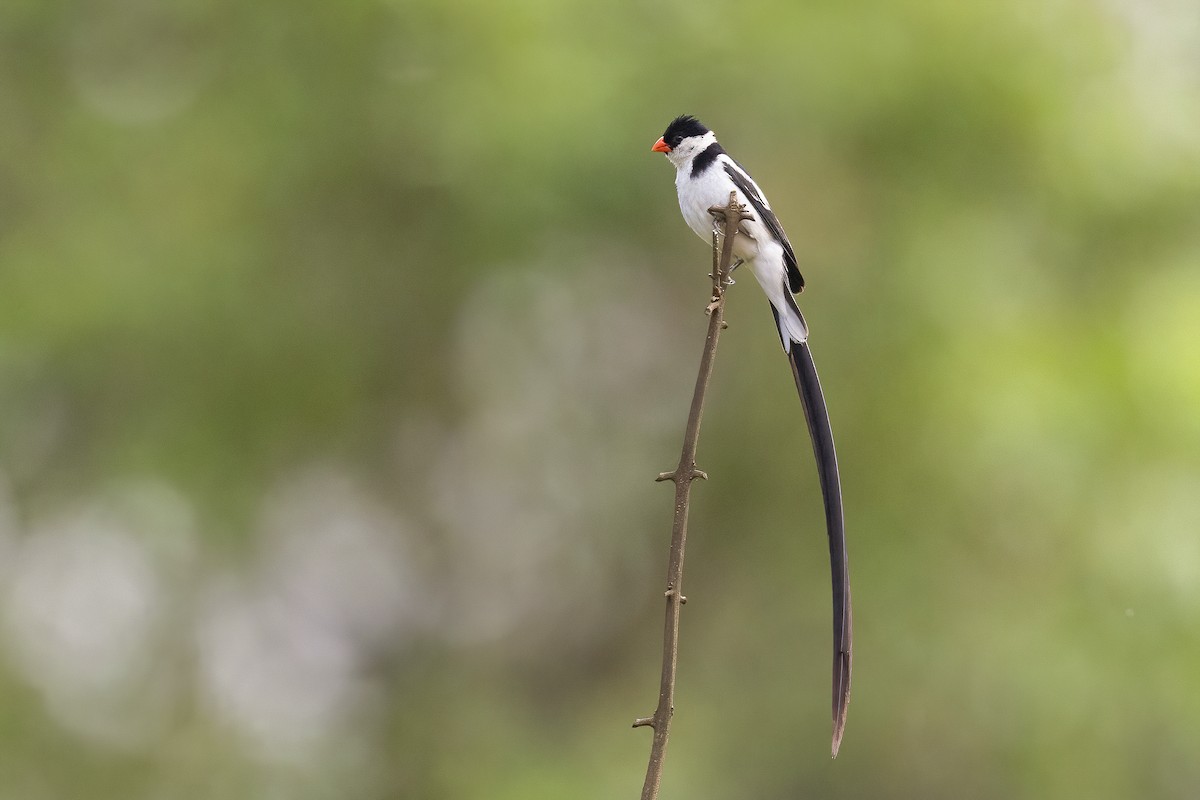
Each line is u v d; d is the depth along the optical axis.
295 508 15.46
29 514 14.41
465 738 15.01
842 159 13.64
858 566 13.72
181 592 14.70
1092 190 13.76
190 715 14.70
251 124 14.02
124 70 14.70
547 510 15.06
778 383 13.76
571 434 14.62
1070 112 13.91
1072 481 13.12
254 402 14.30
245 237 13.95
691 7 13.59
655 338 14.59
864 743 14.07
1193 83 14.66
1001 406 12.76
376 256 14.09
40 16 14.30
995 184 13.83
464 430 15.01
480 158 12.76
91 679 14.74
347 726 15.41
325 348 14.17
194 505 14.20
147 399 14.20
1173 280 13.88
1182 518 13.36
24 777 14.32
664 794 13.80
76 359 13.84
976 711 13.99
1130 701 13.62
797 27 13.14
